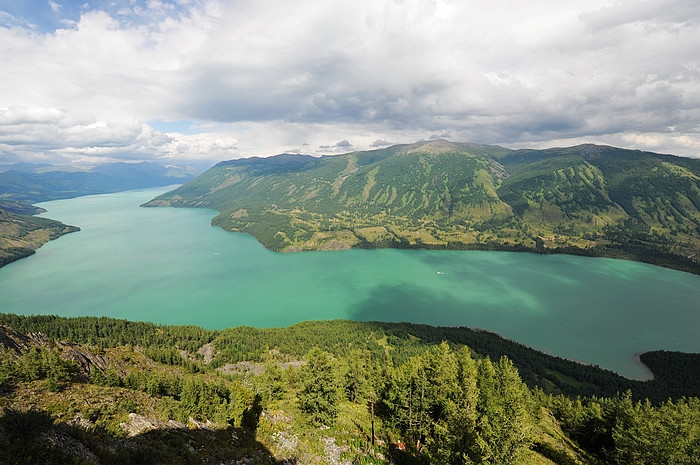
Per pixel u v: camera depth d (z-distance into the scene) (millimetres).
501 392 62875
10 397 36062
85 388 44531
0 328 70625
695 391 126750
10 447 23266
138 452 29953
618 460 59344
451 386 58594
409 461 51531
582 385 127688
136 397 46344
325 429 55250
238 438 43125
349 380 78625
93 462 25953
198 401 48562
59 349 75000
